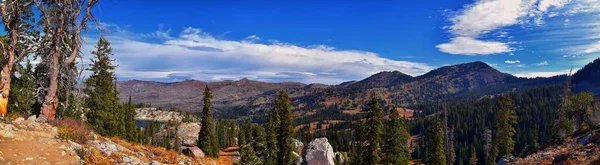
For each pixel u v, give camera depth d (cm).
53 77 2878
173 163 2647
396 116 4834
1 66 2944
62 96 3462
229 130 13725
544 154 3741
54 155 1731
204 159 4034
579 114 7425
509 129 6962
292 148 6562
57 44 2853
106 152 2083
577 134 4278
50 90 2862
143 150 2697
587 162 2672
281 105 6556
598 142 3138
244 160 3062
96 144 2144
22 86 3638
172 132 14538
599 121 6575
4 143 1669
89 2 2903
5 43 3044
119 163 2003
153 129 13062
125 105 7094
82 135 2155
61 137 2020
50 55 2911
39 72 3519
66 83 3180
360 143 4938
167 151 3019
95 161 1866
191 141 12675
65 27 2878
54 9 2809
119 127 5788
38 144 1792
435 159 6425
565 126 7450
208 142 6800
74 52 2994
